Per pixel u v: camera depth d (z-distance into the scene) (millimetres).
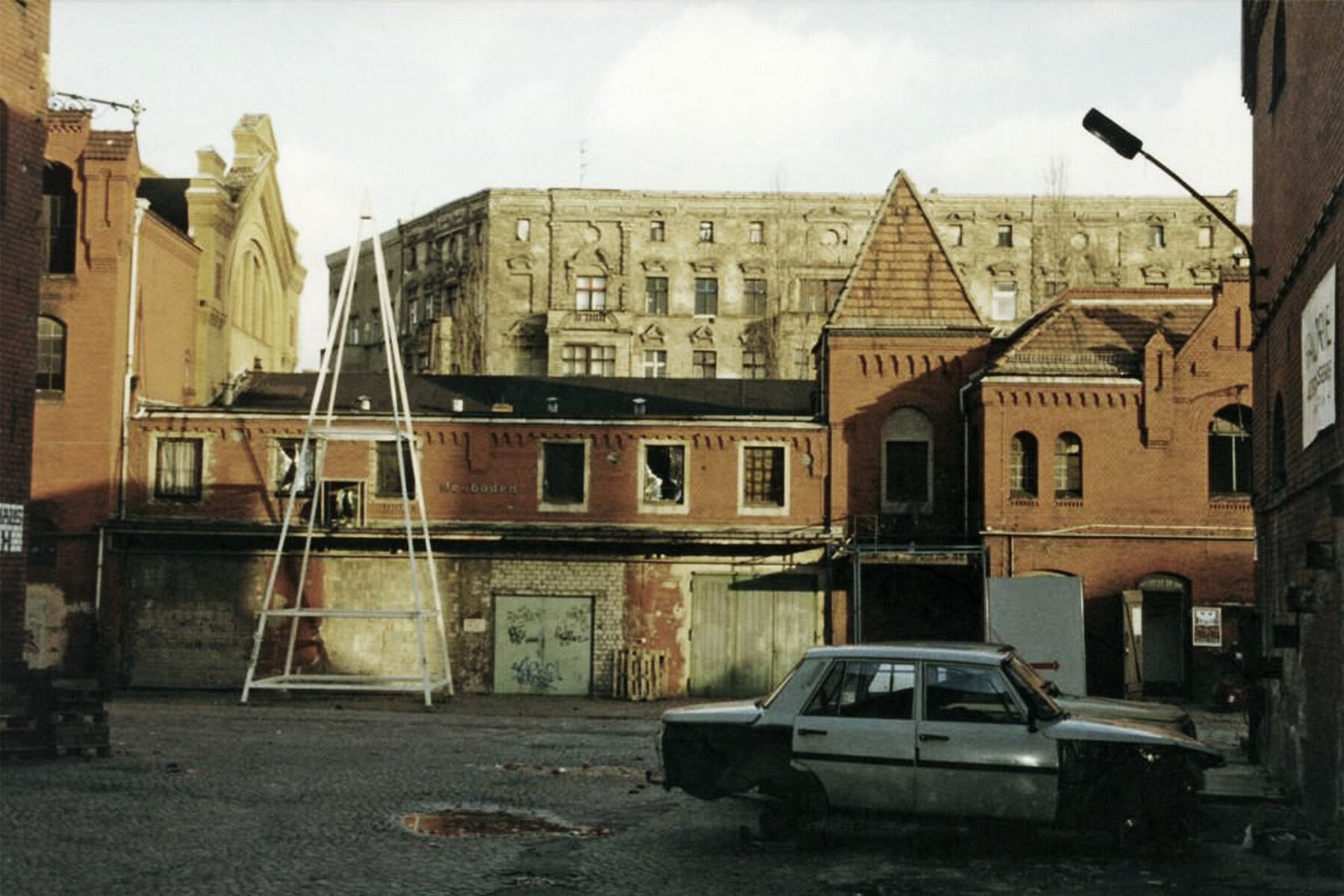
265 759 19734
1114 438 34406
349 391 46156
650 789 16938
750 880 11578
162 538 37344
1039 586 32250
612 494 37594
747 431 37438
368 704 33156
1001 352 37656
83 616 37094
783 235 85125
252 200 50375
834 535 36562
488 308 85438
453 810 15227
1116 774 12297
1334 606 14039
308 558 36938
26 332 21344
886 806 12625
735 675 36719
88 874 11500
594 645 36938
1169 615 34250
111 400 37812
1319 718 15164
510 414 38875
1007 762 12359
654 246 85312
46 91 21906
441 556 37406
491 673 37062
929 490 37031
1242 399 34188
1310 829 14242
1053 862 12539
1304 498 16734
